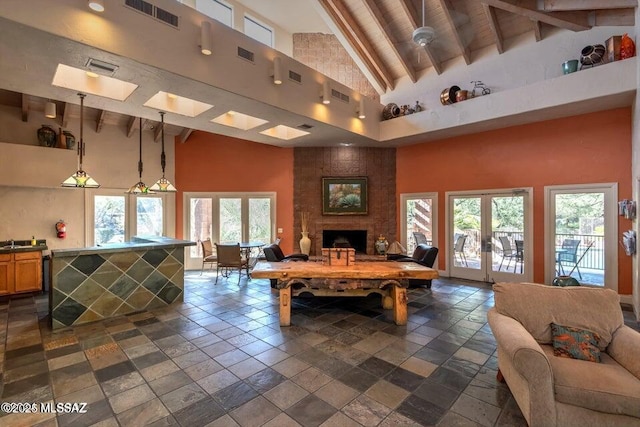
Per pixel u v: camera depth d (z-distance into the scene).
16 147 5.21
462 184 6.39
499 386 2.54
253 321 4.03
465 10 5.37
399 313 3.89
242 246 6.48
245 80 4.14
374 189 7.41
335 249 4.35
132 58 3.13
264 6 6.17
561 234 5.31
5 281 5.01
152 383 2.58
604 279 4.89
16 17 2.51
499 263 6.00
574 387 1.83
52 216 6.04
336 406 2.28
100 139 6.61
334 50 7.30
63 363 2.92
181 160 7.54
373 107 6.60
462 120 5.64
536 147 5.50
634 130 4.38
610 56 4.37
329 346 3.28
